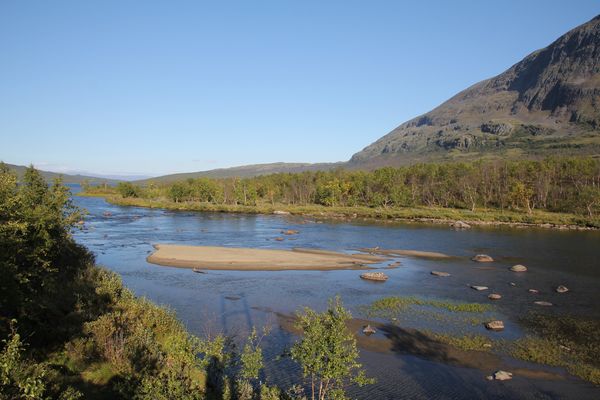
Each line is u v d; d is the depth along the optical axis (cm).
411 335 2969
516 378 2355
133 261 5462
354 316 3369
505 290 4262
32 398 1146
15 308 1855
